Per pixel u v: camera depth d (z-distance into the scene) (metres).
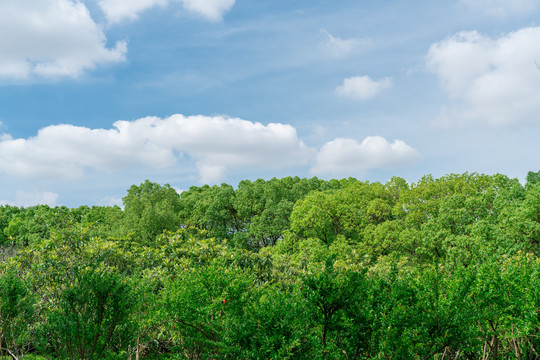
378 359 10.02
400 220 32.84
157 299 14.26
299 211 37.28
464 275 11.62
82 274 13.33
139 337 16.06
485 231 23.84
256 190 49.84
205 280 12.52
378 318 10.09
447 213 27.88
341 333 10.41
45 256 17.80
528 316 11.26
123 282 13.21
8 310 13.89
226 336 9.84
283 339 8.84
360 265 20.45
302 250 31.11
